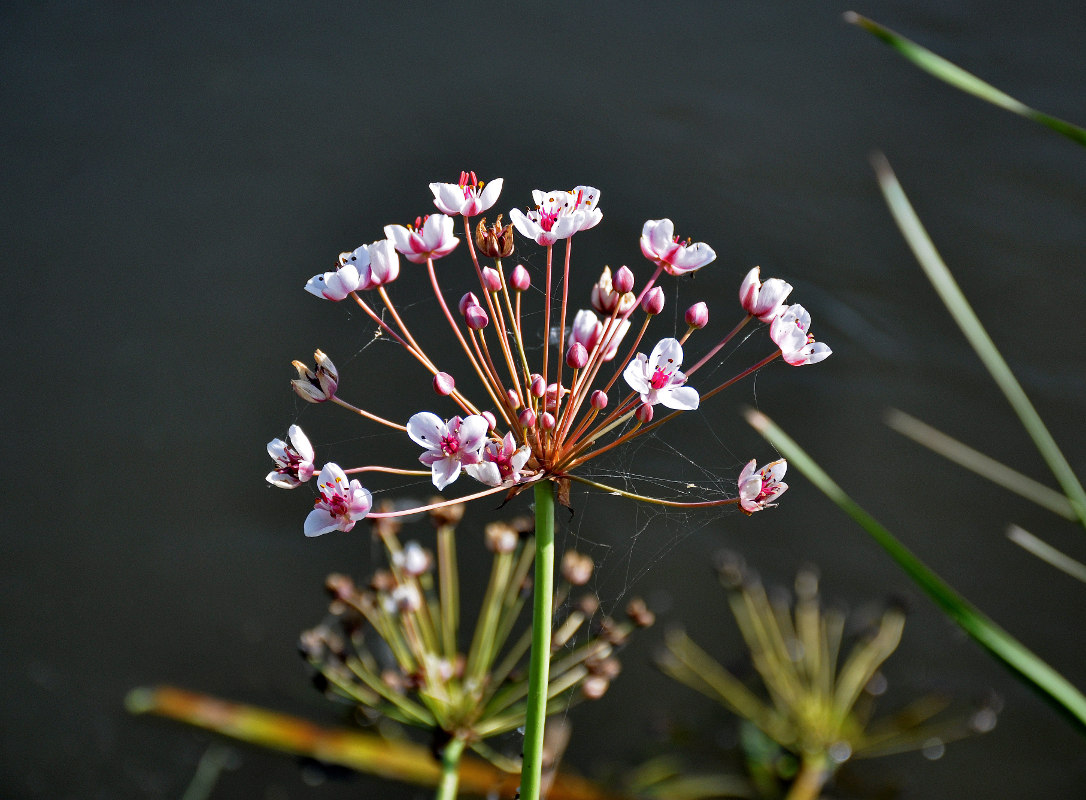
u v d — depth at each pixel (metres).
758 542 1.25
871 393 1.36
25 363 1.38
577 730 1.13
